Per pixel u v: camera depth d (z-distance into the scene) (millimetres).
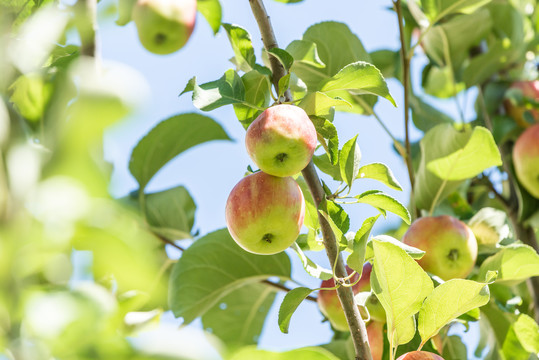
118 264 1166
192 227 4668
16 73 1739
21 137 1109
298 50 3770
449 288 2980
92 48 1690
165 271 4566
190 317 4215
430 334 3045
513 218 5340
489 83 5738
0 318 1130
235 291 4723
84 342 1185
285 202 3219
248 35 3504
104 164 1134
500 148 5539
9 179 1062
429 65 5902
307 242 3615
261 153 3029
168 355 1083
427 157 4715
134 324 3141
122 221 1174
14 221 1060
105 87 1030
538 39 5965
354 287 3889
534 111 5484
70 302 1196
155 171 4535
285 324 3090
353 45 4730
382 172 3213
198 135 4434
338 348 4164
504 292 4375
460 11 5078
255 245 3295
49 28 1651
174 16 3941
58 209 1068
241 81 3391
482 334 4793
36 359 1151
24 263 1109
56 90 1610
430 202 4770
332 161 3244
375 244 2932
